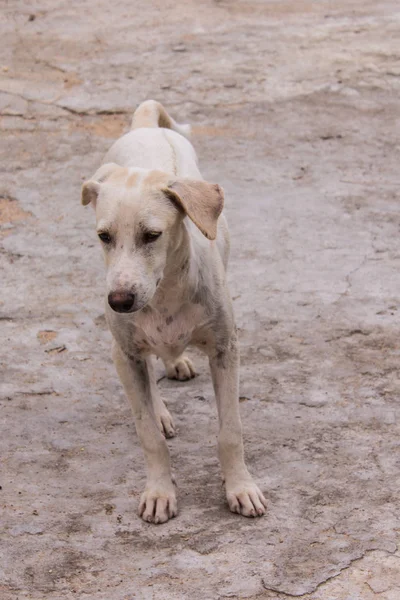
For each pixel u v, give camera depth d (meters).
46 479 8.19
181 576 6.95
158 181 7.04
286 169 14.30
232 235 12.43
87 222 12.91
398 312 10.73
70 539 7.41
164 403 9.30
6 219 12.99
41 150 15.02
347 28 19.59
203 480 8.15
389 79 17.27
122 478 8.20
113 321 7.63
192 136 15.34
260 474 8.16
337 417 8.95
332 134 15.42
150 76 17.53
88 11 20.97
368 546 7.21
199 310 7.52
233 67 17.83
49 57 18.41
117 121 15.97
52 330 10.56
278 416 8.98
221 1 21.42
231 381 7.77
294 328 10.48
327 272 11.57
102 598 6.74
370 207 13.16
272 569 7.00
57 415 9.13
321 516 7.60
